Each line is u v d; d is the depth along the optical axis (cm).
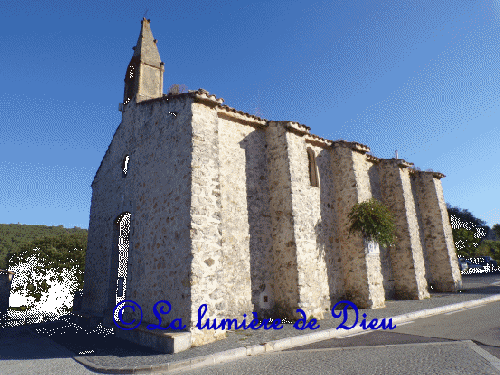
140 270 904
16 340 951
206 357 586
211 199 786
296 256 919
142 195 978
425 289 1362
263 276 948
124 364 586
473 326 760
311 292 927
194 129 808
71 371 582
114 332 927
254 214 979
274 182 1021
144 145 1027
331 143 1285
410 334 715
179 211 783
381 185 1477
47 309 2478
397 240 1387
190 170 773
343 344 661
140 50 1234
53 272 2473
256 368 529
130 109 1189
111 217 1188
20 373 581
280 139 1029
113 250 1135
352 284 1151
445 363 489
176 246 768
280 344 677
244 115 1021
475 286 1733
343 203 1236
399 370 470
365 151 1288
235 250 911
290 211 957
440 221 1631
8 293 2145
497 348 563
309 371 492
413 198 1597
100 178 1371
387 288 1334
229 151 976
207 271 733
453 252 1642
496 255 3344
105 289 1135
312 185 1197
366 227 1134
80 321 1177
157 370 553
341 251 1204
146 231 913
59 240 2888
